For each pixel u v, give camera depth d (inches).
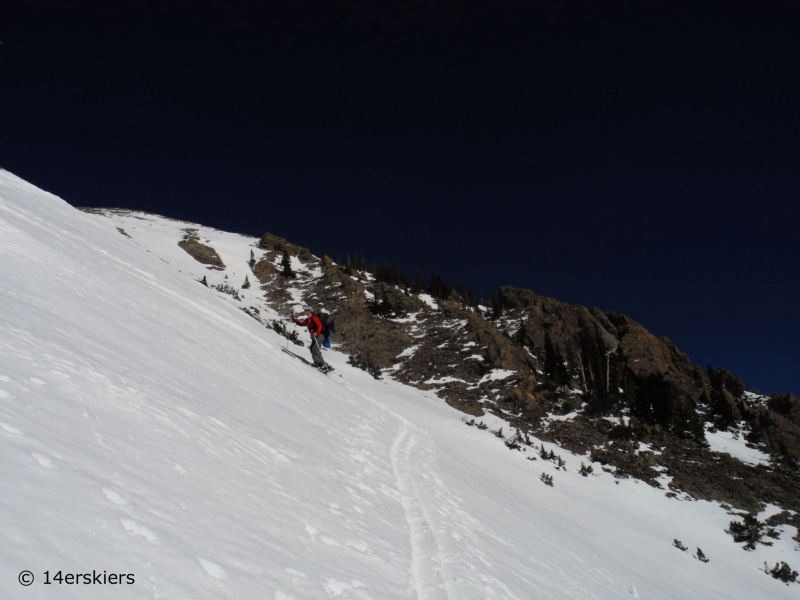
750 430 1111.6
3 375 139.1
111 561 88.6
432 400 1047.6
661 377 1198.3
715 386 1243.2
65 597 73.7
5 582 69.3
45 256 352.5
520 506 525.0
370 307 1563.7
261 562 123.0
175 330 377.1
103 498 106.6
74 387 158.7
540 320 1427.2
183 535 112.2
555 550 404.5
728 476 912.3
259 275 1786.4
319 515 187.5
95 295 331.9
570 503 692.1
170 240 1937.7
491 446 826.8
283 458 230.8
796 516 812.0
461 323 1430.9
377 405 676.7
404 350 1318.9
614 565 478.6
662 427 1064.2
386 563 185.5
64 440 122.2
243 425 240.7
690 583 565.9
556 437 976.9
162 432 165.2
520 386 1113.4
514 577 257.3
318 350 695.1
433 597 178.4
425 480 379.9
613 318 1560.0
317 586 130.0
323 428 371.9
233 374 354.3
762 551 720.3
